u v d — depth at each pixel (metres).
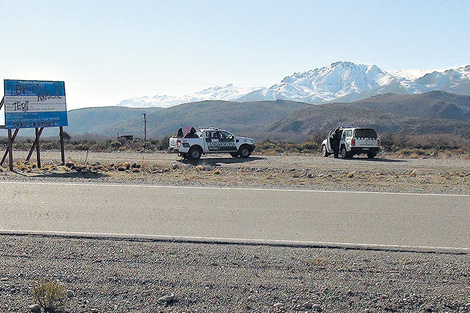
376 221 9.80
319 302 5.47
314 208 11.23
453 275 6.35
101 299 5.54
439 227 9.28
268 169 21.50
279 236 8.49
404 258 7.15
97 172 19.56
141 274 6.25
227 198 12.62
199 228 9.09
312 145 40.03
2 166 21.56
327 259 7.02
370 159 28.88
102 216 10.12
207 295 5.63
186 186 14.95
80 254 7.12
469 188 15.04
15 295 5.63
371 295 5.65
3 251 7.23
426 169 22.38
